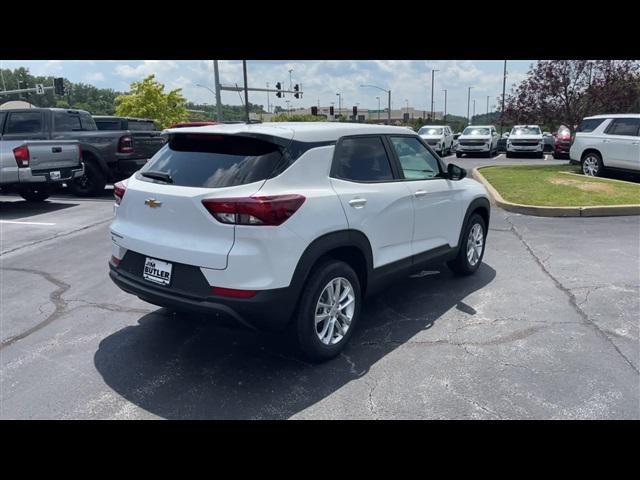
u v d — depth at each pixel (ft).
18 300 17.33
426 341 13.97
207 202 11.03
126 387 11.71
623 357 12.90
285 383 11.82
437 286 18.48
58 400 11.19
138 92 131.13
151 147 44.52
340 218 12.44
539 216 31.83
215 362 12.87
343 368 12.51
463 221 18.37
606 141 45.37
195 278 11.35
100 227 29.19
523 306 16.46
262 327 11.40
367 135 14.29
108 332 14.73
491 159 82.28
